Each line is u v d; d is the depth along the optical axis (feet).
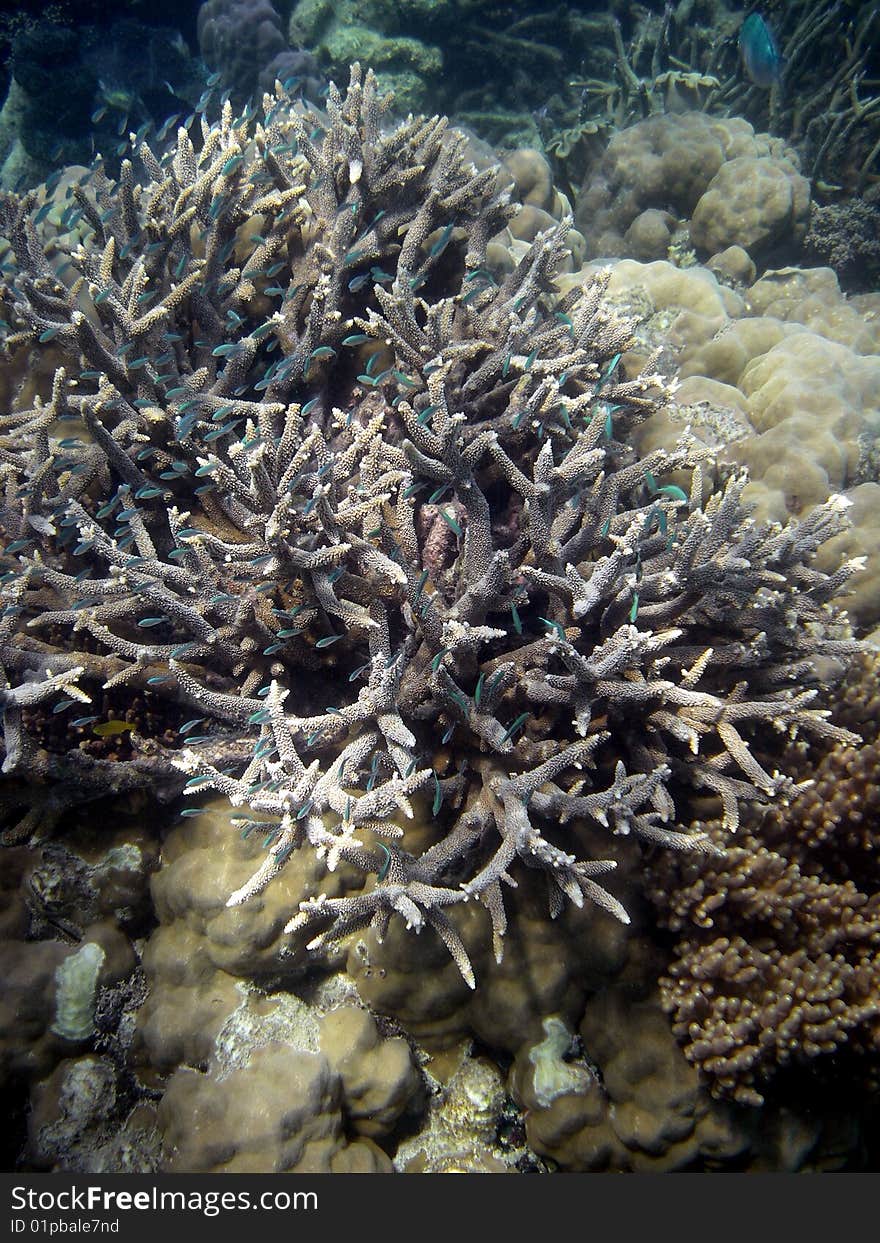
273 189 4.42
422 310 4.47
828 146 8.66
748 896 3.57
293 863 3.66
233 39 9.39
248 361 4.09
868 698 4.17
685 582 3.67
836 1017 3.45
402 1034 3.84
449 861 3.47
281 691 3.36
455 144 4.54
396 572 3.37
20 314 4.12
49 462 3.80
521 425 3.84
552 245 4.28
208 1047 3.60
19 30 10.53
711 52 10.09
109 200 4.71
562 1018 3.72
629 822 3.45
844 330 6.33
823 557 4.91
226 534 3.97
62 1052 3.76
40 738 3.85
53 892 3.83
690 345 5.83
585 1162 3.67
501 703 3.77
